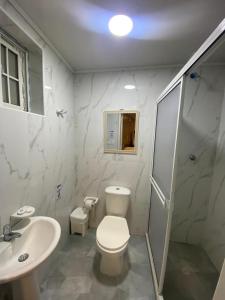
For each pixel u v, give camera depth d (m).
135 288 1.44
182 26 1.20
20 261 0.98
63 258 1.77
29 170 1.27
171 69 1.87
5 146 1.03
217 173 1.76
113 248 1.42
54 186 1.69
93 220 2.33
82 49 1.56
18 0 1.00
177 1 0.98
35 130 1.33
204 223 1.93
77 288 1.43
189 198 1.94
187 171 1.90
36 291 1.09
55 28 1.26
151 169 2.00
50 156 1.59
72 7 1.05
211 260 1.76
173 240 2.05
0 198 1.00
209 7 1.02
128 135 2.06
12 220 1.10
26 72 1.38
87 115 2.12
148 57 1.69
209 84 1.76
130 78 1.97
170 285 1.46
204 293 1.40
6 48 1.18
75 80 2.09
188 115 1.83
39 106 1.43
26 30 1.16
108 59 1.75
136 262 1.74
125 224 1.77
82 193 2.29
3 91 1.18
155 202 1.75
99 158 2.18
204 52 0.73
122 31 1.23
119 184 2.17
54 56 1.58
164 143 1.48
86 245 1.97
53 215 1.69
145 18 1.13
